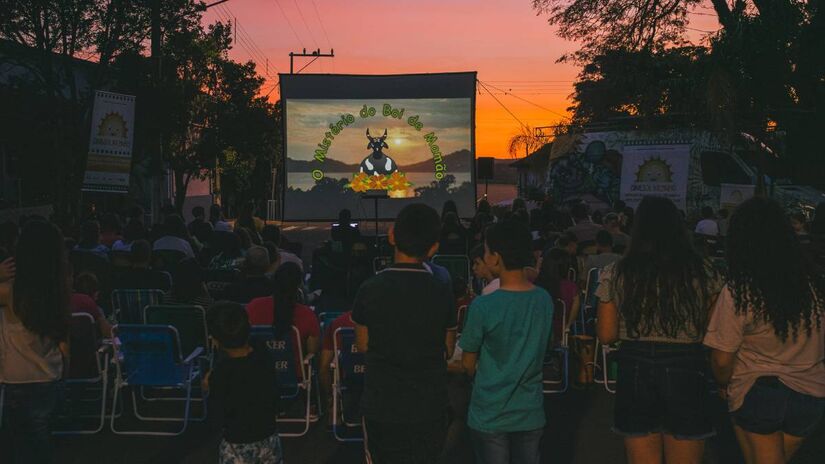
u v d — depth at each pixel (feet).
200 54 91.56
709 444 20.44
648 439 12.92
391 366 11.80
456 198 61.36
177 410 23.84
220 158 104.73
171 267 31.53
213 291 27.63
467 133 61.11
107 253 31.63
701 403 12.69
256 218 44.93
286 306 20.20
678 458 12.82
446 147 61.21
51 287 14.14
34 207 73.26
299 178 61.26
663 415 12.70
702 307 12.63
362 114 61.16
